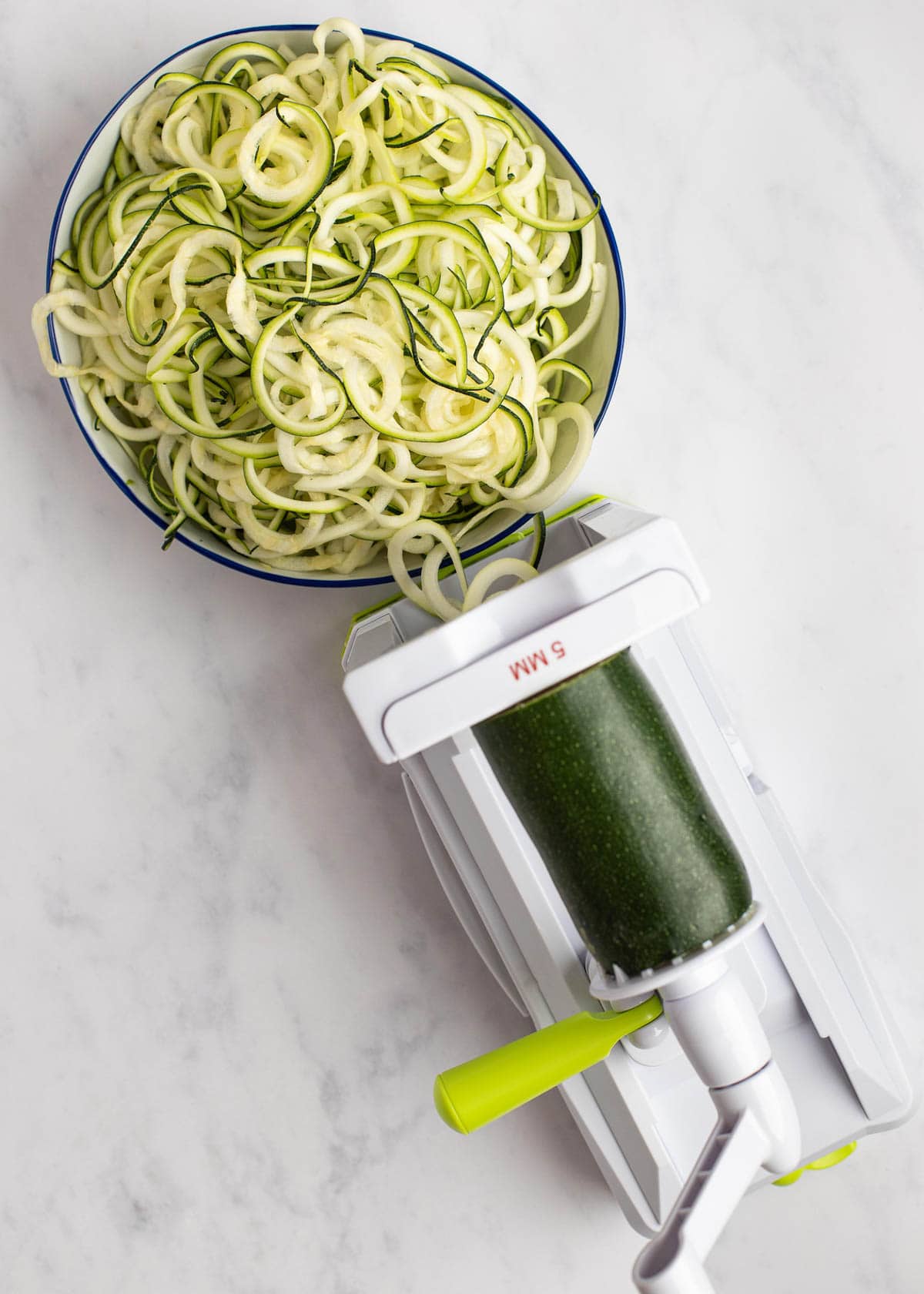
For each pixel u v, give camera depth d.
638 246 0.79
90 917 0.83
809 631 0.81
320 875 0.83
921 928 0.83
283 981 0.83
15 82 0.76
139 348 0.61
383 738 0.48
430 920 0.83
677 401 0.80
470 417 0.61
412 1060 0.84
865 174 0.79
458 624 0.48
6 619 0.80
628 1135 0.68
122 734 0.81
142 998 0.83
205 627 0.81
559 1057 0.53
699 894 0.50
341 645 0.81
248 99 0.60
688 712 0.65
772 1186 0.85
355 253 0.62
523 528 0.72
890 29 0.79
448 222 0.60
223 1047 0.84
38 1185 0.84
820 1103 0.67
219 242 0.60
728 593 0.81
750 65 0.79
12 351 0.78
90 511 0.80
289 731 0.82
